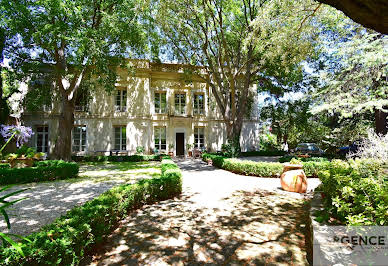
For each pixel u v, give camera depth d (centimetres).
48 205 482
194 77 1997
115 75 1239
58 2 846
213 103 1962
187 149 1894
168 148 1877
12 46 1135
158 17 1151
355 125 1100
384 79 673
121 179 818
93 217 280
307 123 1792
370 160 334
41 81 1711
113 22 1037
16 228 351
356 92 707
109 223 334
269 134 3412
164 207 473
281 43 746
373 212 202
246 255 268
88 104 1764
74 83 1266
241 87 2044
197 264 251
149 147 1795
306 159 999
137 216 415
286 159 1132
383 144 440
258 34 805
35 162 945
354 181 264
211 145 1950
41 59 1259
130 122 1772
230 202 503
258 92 2289
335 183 297
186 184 730
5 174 721
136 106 1797
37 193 598
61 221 256
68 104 1262
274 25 678
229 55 1446
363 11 181
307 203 484
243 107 1374
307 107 1539
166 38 1400
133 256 271
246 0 1205
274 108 1998
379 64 604
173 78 1958
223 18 1348
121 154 1747
